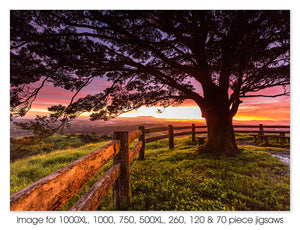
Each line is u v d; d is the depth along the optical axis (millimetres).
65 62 4199
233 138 6137
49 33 4051
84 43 4484
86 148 9273
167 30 4156
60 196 889
